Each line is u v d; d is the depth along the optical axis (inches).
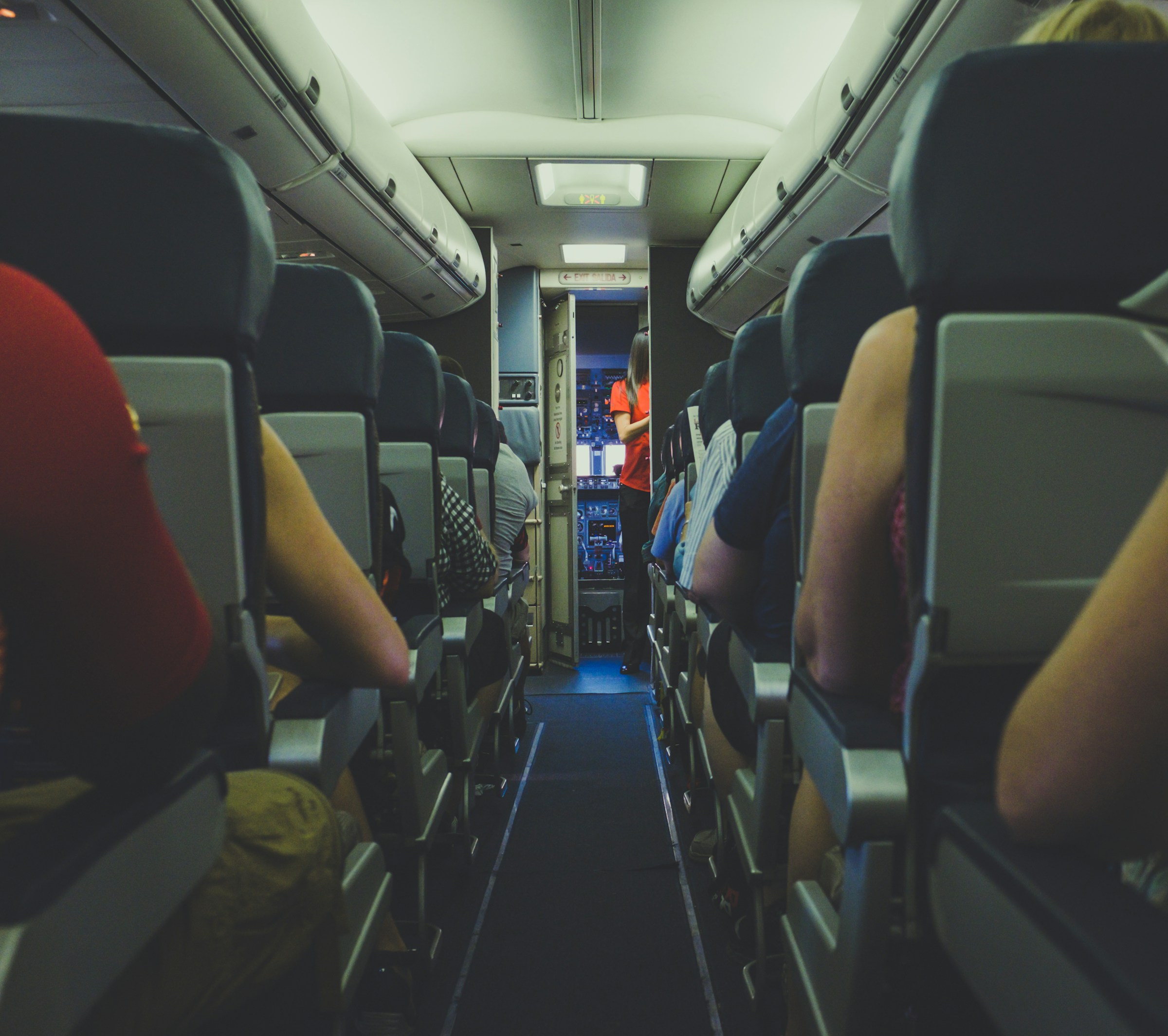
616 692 197.9
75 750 19.7
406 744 56.1
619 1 139.5
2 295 16.1
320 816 29.6
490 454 120.5
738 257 202.5
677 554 105.0
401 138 181.8
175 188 31.4
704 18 144.8
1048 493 25.9
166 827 21.6
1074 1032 16.1
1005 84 24.5
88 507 16.1
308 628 39.9
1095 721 16.4
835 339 42.0
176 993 23.6
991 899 20.2
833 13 142.9
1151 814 17.4
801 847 44.3
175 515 32.2
